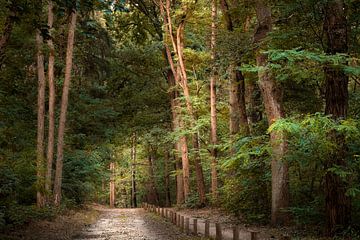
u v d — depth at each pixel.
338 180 11.76
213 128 29.14
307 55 10.73
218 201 27.78
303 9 13.23
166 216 25.03
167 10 30.91
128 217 29.19
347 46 12.40
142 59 37.06
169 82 37.97
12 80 23.11
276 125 11.05
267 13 16.69
